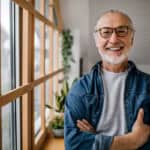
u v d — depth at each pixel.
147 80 1.21
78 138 1.13
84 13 4.30
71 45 4.07
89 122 1.18
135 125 1.13
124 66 1.22
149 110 1.16
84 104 1.19
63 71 3.89
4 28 1.53
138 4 4.08
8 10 1.62
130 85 1.19
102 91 1.19
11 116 1.65
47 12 2.94
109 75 1.21
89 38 4.35
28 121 1.76
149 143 1.13
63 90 2.63
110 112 1.17
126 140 1.09
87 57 4.39
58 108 2.51
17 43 1.70
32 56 1.87
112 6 4.19
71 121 1.18
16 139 1.72
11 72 1.64
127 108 1.16
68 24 4.34
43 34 2.44
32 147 1.84
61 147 2.07
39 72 2.41
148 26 4.25
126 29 1.17
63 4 4.30
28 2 1.71
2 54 1.46
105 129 1.17
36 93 2.36
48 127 2.41
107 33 1.18
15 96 1.39
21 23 1.73
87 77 1.24
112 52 1.18
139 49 4.47
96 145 1.09
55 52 3.46
